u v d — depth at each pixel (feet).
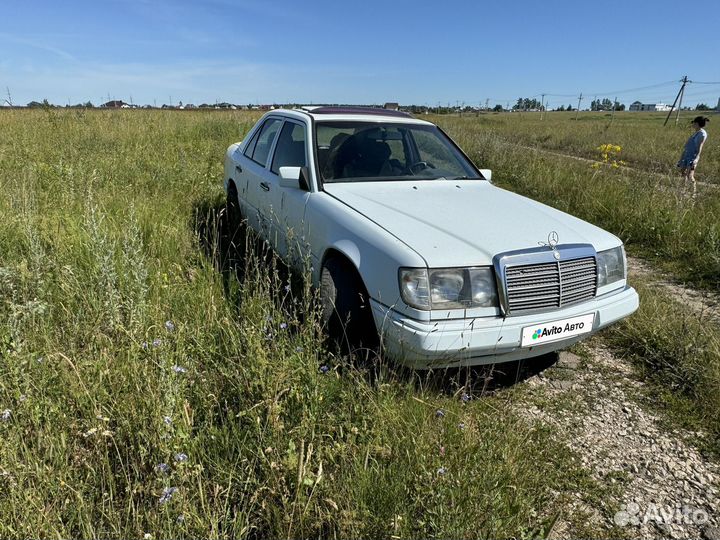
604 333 13.39
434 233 10.07
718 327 13.58
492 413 9.71
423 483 7.22
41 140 34.83
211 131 48.06
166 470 6.66
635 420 9.99
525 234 10.30
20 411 7.41
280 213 14.24
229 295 12.45
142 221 16.83
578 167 34.01
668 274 18.80
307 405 8.34
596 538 7.29
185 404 7.42
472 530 6.63
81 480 6.99
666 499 8.06
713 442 9.43
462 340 8.93
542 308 9.68
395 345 9.30
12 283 11.14
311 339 9.57
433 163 14.67
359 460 7.54
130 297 10.57
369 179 13.34
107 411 7.89
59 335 9.86
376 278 9.76
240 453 7.41
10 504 6.21
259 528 6.82
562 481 8.28
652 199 23.54
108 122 49.14
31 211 15.75
